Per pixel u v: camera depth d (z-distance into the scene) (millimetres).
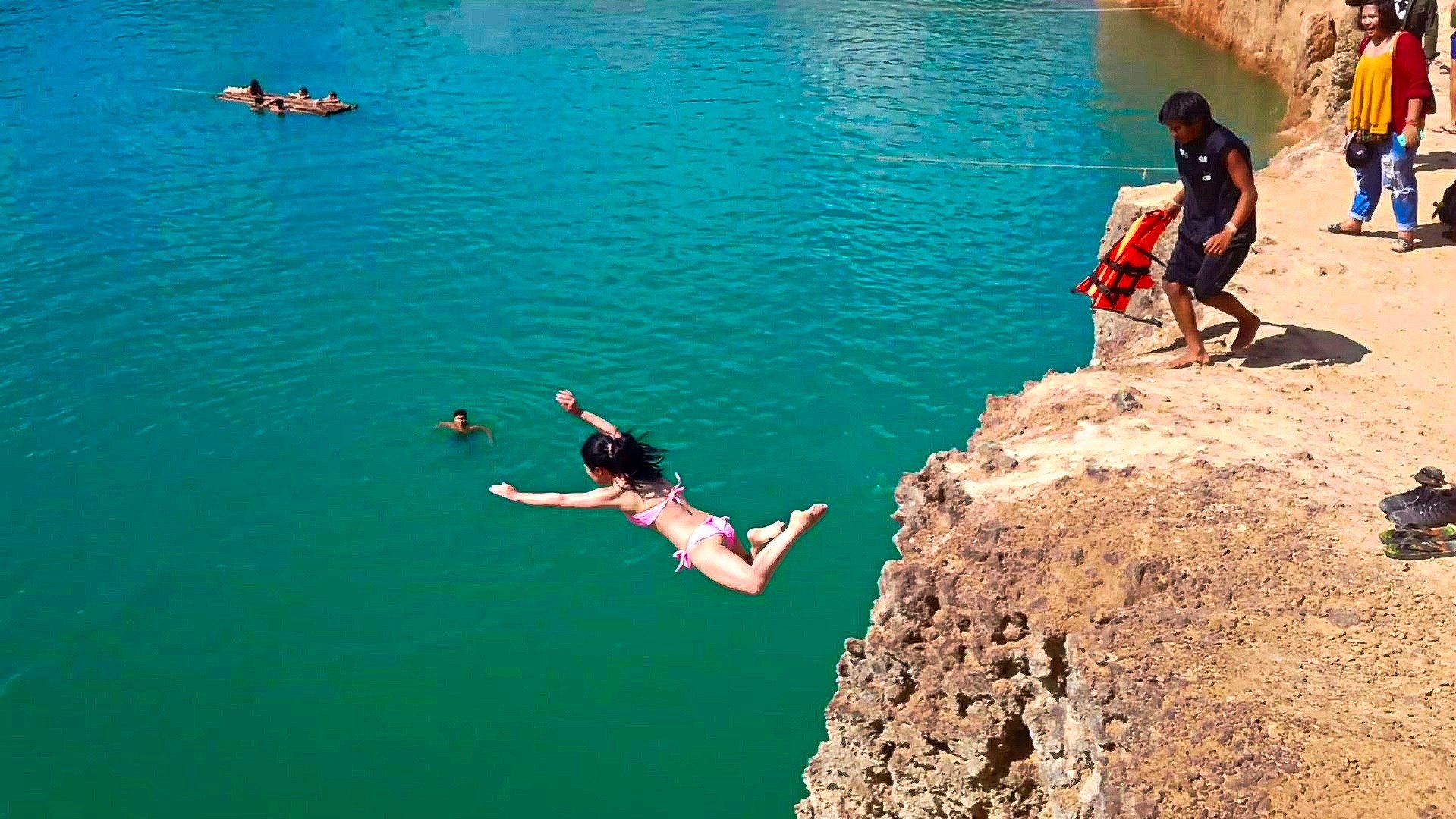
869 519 20656
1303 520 10008
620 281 28859
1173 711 8258
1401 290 14805
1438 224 16594
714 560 7648
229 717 16812
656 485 7992
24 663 17797
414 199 34250
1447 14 31641
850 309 27219
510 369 25359
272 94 44750
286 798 15531
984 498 10984
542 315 27391
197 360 25922
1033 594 9766
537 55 49500
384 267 29969
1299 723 7973
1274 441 11461
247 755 16203
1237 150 12281
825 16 54531
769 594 18953
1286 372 13062
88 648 18094
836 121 39625
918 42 49656
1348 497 10352
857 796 10664
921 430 23016
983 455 11617
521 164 36812
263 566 19859
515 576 19500
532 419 23781
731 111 41156
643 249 30516
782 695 16984
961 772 9906
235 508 21359
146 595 19172
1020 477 11281
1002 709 9711
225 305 28250
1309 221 17094
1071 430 12148
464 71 47406
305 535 20578
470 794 15586
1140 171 34531
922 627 10086
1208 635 8891
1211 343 14148
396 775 15867
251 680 17453
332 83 46469
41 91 45781
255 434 23500
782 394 24281
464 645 18047
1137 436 11688
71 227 32781
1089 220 31531
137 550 20219
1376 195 16219
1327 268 15398
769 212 32469
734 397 24188
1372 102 15516
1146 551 9836
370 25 55531
